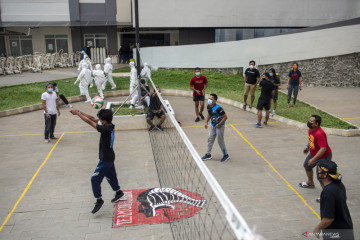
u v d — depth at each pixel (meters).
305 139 9.38
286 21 23.34
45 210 5.88
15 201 6.19
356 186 6.52
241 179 6.93
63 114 12.53
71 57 25.52
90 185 6.84
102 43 27.98
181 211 5.71
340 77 17.12
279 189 6.48
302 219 5.45
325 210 3.86
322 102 13.37
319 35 17.02
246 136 9.72
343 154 8.16
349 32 16.55
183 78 18.89
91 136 10.04
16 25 24.78
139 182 6.88
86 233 5.18
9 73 21.12
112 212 5.78
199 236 4.69
